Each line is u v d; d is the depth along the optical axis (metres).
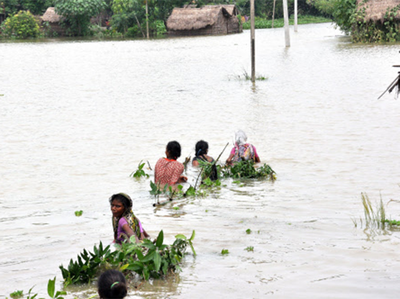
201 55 40.22
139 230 7.08
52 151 13.45
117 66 34.28
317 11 100.75
